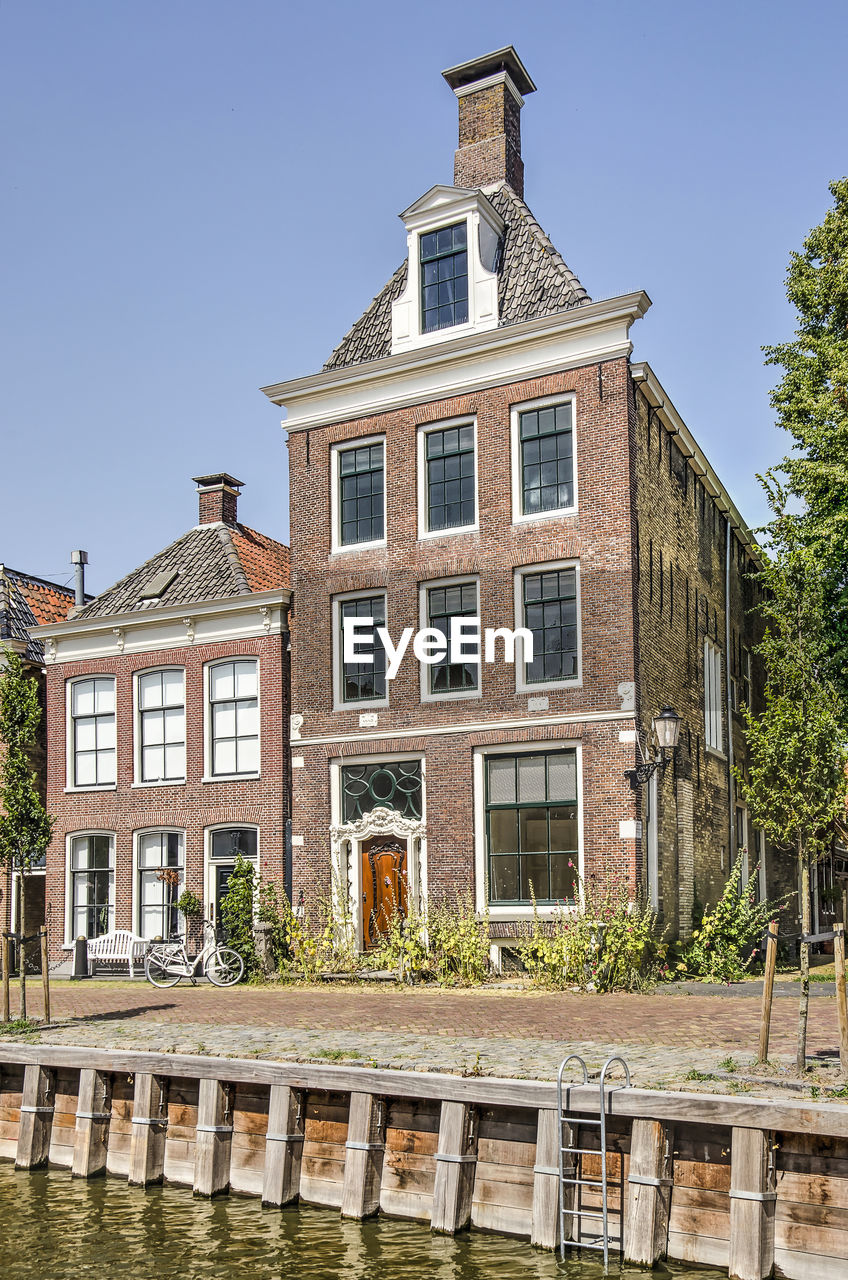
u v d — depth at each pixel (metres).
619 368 17.94
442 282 20.02
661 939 17.62
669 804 19.11
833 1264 7.76
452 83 22.02
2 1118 12.89
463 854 18.31
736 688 25.55
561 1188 8.77
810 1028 11.48
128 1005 15.74
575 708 17.70
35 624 25.50
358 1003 14.86
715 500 24.03
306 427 20.80
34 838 15.28
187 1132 11.26
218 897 21.03
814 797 9.69
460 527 19.20
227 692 21.50
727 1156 8.30
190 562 23.38
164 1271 8.89
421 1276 8.46
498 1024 12.41
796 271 22.27
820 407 20.72
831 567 20.34
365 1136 9.84
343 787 19.83
